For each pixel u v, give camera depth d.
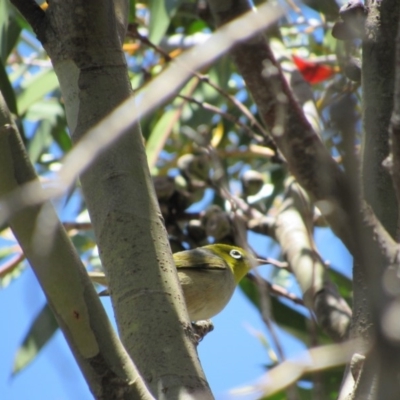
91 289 4.76
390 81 6.32
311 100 9.66
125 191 5.60
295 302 10.41
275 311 11.44
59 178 3.19
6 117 4.81
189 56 3.46
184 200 11.27
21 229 4.50
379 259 3.71
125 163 5.68
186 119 13.31
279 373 3.49
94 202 5.66
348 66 6.44
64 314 4.72
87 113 5.76
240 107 10.46
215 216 11.05
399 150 4.03
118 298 5.45
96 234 5.63
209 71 13.16
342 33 6.16
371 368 3.50
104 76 5.86
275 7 3.35
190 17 14.04
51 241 4.51
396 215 5.82
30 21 6.17
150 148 12.16
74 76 5.89
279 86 7.55
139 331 5.30
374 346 3.15
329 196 3.91
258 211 11.64
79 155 3.24
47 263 4.67
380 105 6.25
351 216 3.69
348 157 3.43
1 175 4.71
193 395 5.03
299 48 14.12
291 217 10.02
